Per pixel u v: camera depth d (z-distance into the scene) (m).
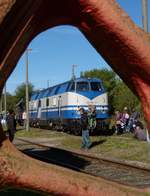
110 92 81.00
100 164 19.69
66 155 24.48
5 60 3.83
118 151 24.61
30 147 30.58
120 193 3.81
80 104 39.31
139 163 19.55
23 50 4.02
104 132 39.41
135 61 3.94
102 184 3.80
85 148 27.38
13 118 23.03
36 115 58.28
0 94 3.95
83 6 3.88
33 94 64.06
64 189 3.69
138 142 27.42
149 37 3.90
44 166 3.69
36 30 4.18
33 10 3.83
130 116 39.38
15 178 3.61
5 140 3.70
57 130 46.81
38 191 3.69
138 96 4.20
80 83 39.75
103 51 4.18
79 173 3.81
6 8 3.59
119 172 16.86
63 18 4.14
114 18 3.80
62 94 42.56
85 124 27.38
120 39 3.86
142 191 3.93
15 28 3.81
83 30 4.16
